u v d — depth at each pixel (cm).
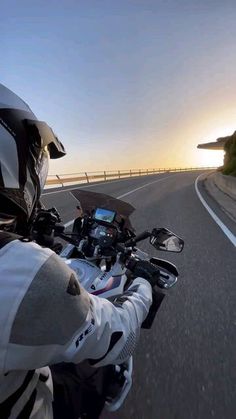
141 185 2642
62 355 87
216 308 384
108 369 180
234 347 306
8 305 75
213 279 473
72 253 225
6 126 94
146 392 242
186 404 231
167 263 222
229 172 2762
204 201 1458
